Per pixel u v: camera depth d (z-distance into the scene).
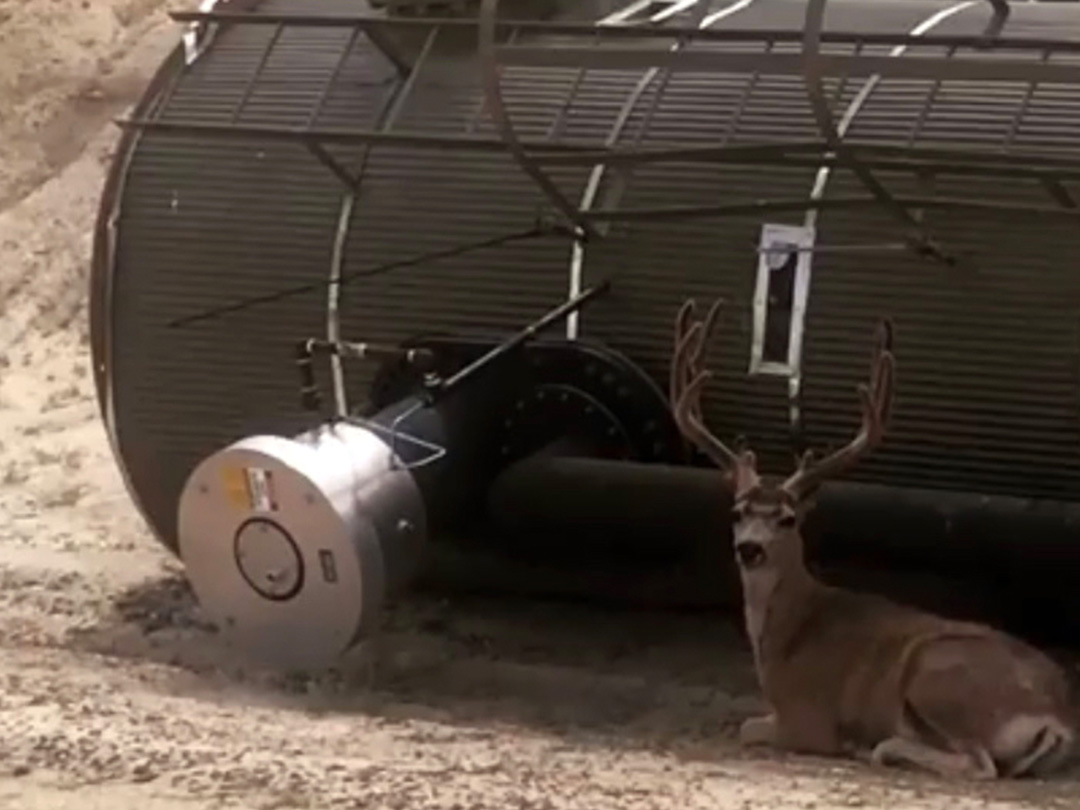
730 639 12.00
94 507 15.14
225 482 10.53
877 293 10.80
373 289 11.74
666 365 11.19
